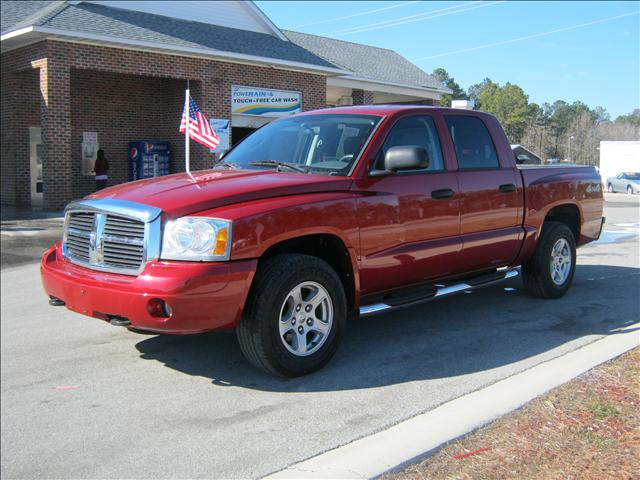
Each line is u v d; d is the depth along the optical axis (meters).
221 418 4.05
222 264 4.16
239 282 4.20
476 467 3.05
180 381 4.73
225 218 4.22
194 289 4.08
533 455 3.16
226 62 21.33
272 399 4.33
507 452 3.20
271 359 4.45
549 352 5.20
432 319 6.35
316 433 3.76
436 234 5.50
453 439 3.38
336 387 4.52
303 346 4.66
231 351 5.41
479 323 6.18
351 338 5.73
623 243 12.00
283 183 4.68
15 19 19.20
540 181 6.68
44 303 7.74
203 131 15.73
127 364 5.16
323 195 4.74
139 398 4.43
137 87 22.67
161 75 19.80
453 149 5.83
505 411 3.73
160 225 4.26
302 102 23.75
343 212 4.78
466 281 6.11
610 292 7.54
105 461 3.53
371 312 5.04
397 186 5.21
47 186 17.89
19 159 20.56
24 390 4.65
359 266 4.93
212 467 3.40
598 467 3.01
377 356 5.20
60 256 5.05
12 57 19.11
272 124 6.27
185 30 21.19
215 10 23.02
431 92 31.50
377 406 4.14
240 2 23.72
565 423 3.53
